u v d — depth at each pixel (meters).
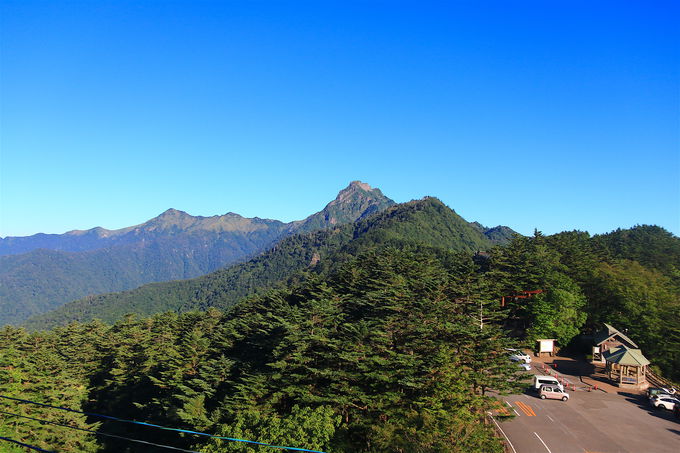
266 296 69.12
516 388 35.72
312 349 40.94
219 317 82.69
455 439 31.23
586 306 65.62
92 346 71.44
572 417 38.69
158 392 55.06
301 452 30.89
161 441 51.19
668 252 96.31
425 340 38.78
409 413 34.34
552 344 61.19
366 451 32.59
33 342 69.75
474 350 37.88
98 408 63.47
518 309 67.25
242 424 35.25
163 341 62.75
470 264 70.00
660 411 40.62
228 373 46.28
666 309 58.41
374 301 49.91
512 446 32.81
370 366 37.41
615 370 52.50
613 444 33.19
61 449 46.62
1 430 43.62
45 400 50.72
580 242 96.19
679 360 53.16
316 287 65.44
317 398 36.00
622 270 71.25
